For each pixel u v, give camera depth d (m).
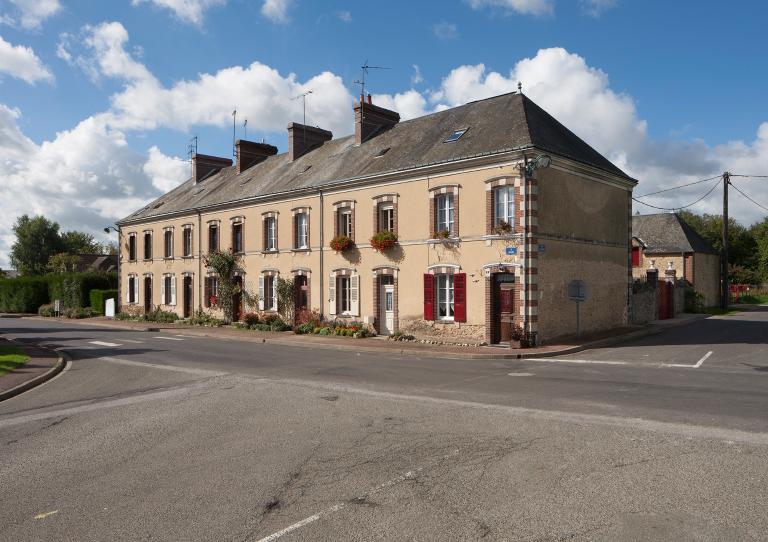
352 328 20.41
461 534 4.26
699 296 28.78
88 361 15.51
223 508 4.90
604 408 8.19
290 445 6.75
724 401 8.46
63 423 8.36
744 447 6.12
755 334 18.30
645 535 4.16
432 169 18.22
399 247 19.39
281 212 24.28
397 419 7.87
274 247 25.02
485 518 4.53
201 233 29.05
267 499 5.07
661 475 5.33
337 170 22.45
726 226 30.77
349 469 5.82
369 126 23.84
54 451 6.86
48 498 5.27
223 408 8.96
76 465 6.26
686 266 31.86
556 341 16.80
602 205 19.66
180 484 5.53
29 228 75.44
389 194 19.67
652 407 8.16
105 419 8.51
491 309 16.88
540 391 9.70
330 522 4.54
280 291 23.91
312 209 22.73
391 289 19.95
